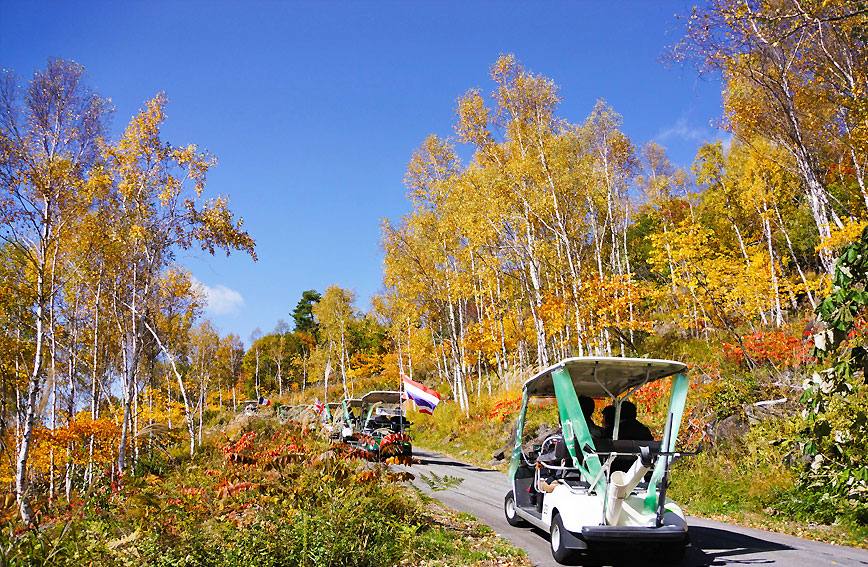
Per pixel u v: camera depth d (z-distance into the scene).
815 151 19.41
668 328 28.27
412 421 31.11
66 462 21.33
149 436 22.67
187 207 20.31
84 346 26.08
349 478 8.64
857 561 6.84
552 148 24.52
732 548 7.78
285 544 6.40
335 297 53.50
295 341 83.56
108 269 21.67
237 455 9.06
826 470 9.37
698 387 15.23
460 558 7.17
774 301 21.75
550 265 23.86
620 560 7.19
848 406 9.35
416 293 30.83
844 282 8.27
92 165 19.11
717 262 20.95
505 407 23.81
